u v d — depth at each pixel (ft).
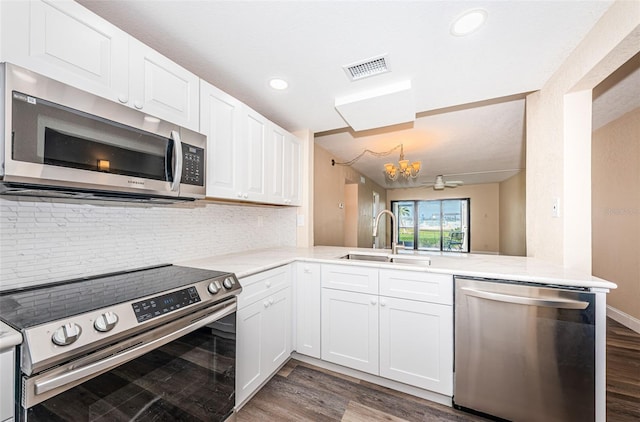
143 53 4.06
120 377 2.90
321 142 12.32
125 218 4.90
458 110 8.59
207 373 3.99
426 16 4.11
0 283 3.43
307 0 3.84
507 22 4.21
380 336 5.77
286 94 6.76
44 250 3.84
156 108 4.24
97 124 3.33
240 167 6.07
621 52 3.98
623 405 5.24
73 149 3.10
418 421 4.83
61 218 4.03
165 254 5.65
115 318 2.79
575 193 5.38
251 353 5.20
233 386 4.45
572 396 4.19
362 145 12.78
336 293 6.30
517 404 4.54
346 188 18.17
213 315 3.99
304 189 9.16
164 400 3.36
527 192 6.95
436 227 28.96
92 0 3.79
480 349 4.80
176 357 3.54
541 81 6.04
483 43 4.73
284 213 9.45
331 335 6.34
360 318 6.01
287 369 6.49
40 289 3.55
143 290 3.50
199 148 4.75
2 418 2.14
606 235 10.27
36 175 2.79
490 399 4.73
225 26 4.39
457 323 5.00
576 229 5.38
